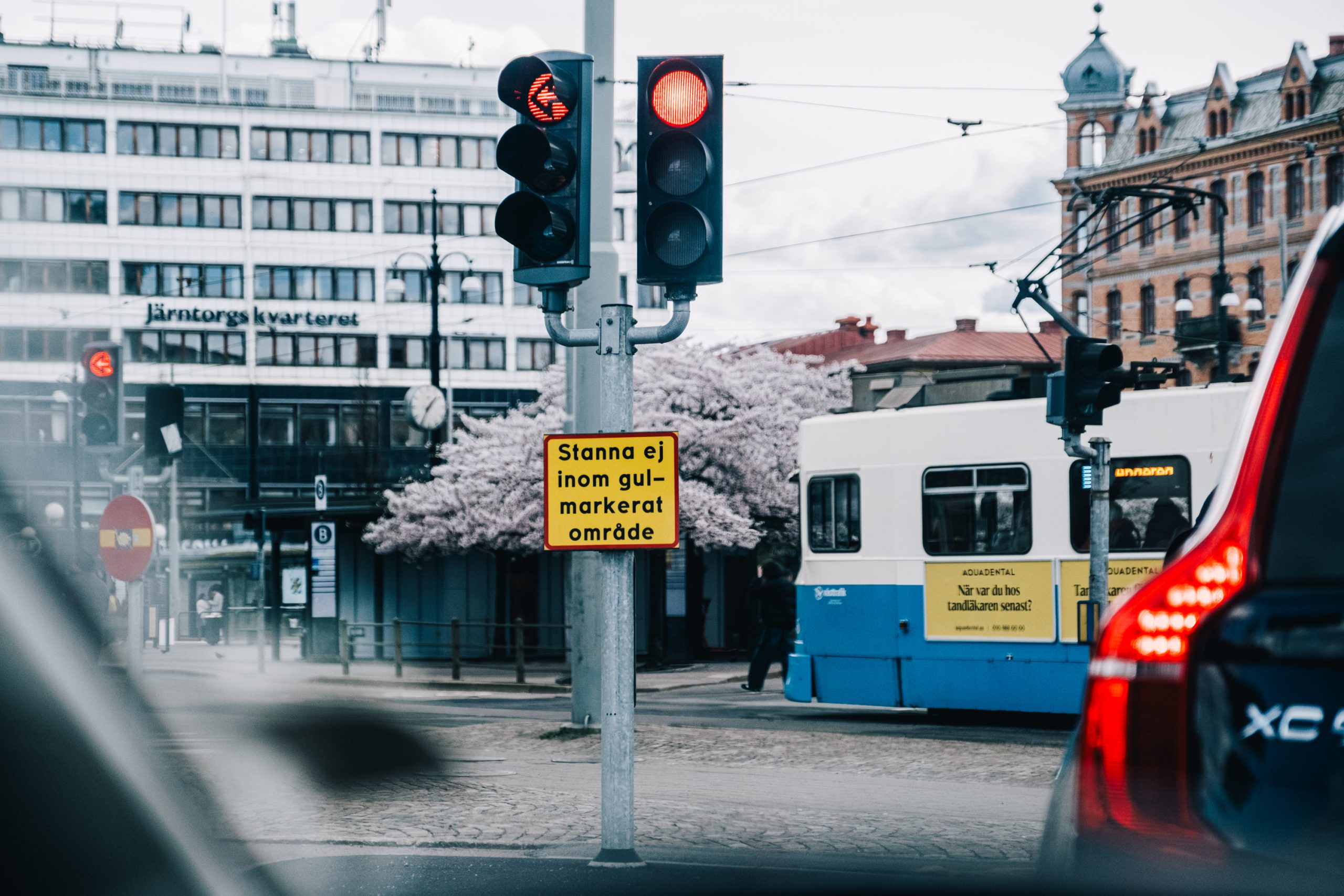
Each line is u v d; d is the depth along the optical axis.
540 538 34.56
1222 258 52.84
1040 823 9.28
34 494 69.69
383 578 35.34
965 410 16.59
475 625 26.47
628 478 7.59
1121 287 69.81
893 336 88.31
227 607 45.12
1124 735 2.65
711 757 13.40
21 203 72.88
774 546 40.38
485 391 74.44
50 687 8.97
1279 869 2.41
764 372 44.31
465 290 54.94
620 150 71.19
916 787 11.28
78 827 7.32
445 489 35.72
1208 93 67.19
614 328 7.70
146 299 72.94
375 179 74.56
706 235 7.46
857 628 17.28
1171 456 15.23
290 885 7.16
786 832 8.88
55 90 79.81
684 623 37.03
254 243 73.69
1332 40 63.28
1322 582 2.52
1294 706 2.46
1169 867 2.52
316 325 73.88
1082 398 11.62
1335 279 2.71
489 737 14.97
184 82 80.81
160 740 9.64
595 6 14.91
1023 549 16.08
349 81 81.81
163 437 14.52
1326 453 2.59
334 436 73.62
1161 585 2.69
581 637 15.23
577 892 6.89
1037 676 15.93
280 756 10.23
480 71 83.00
